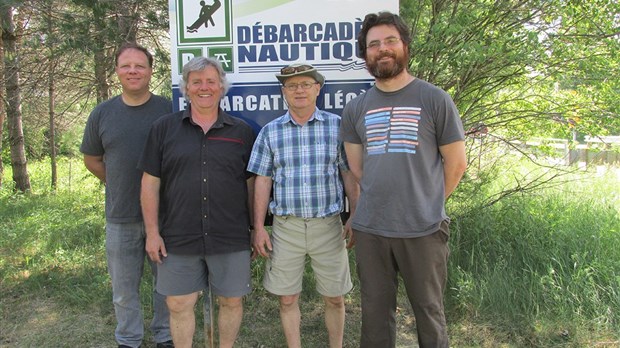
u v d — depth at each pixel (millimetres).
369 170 2469
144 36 5020
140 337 3227
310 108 2752
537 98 4770
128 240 3072
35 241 5855
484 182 4883
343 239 2902
